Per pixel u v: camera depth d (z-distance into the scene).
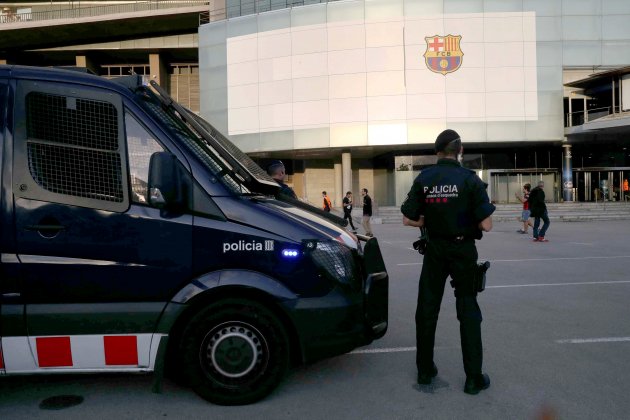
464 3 30.55
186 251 3.16
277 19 32.47
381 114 31.06
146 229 3.15
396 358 4.17
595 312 5.69
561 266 9.30
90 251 3.12
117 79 3.44
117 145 3.21
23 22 39.31
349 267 3.39
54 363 3.09
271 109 32.78
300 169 39.62
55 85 3.20
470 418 3.00
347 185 33.66
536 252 11.61
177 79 46.66
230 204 3.25
